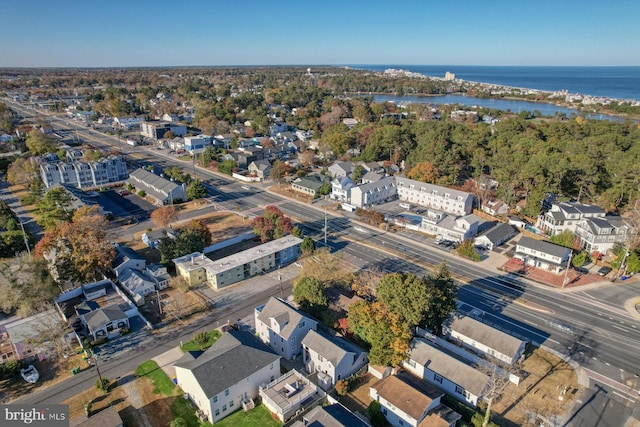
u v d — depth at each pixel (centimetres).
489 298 6694
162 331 5766
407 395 4269
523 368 5094
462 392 4541
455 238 8769
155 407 4441
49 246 6725
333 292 6225
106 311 5719
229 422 4269
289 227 8469
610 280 7275
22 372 4875
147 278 6938
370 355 4903
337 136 15075
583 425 4259
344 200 11144
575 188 10619
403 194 11556
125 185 12419
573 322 6081
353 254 8156
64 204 9169
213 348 4803
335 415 3950
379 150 14212
